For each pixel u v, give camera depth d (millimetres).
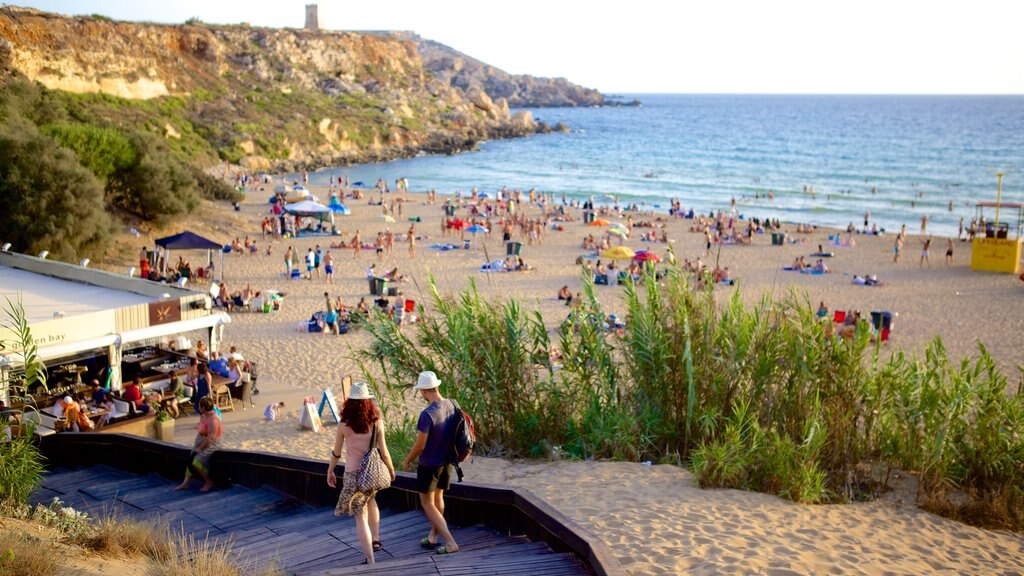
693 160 102438
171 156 41281
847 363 10602
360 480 5793
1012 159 104562
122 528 6383
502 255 39125
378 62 124375
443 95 127438
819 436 9594
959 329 26531
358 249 38094
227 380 17922
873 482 9953
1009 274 35656
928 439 10203
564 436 10875
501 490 6543
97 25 76000
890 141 136875
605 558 5109
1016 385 20109
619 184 78000
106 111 70438
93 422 14820
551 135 141000
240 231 42500
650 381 10883
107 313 15938
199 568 5164
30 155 30016
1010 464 10070
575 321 11453
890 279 34906
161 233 38219
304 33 114375
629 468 9688
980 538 8406
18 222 29359
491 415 10836
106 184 37875
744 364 10703
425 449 6074
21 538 5461
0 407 11344
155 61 82375
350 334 24469
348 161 88750
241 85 94812
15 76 62156
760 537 7160
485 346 10820
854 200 67938
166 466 9727
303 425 16562
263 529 7207
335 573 5230
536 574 5223
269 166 79500
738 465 9016
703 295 11266
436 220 50062
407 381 11023
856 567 6625
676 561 6254
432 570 5309
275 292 28047
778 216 59125
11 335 14492
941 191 74062
